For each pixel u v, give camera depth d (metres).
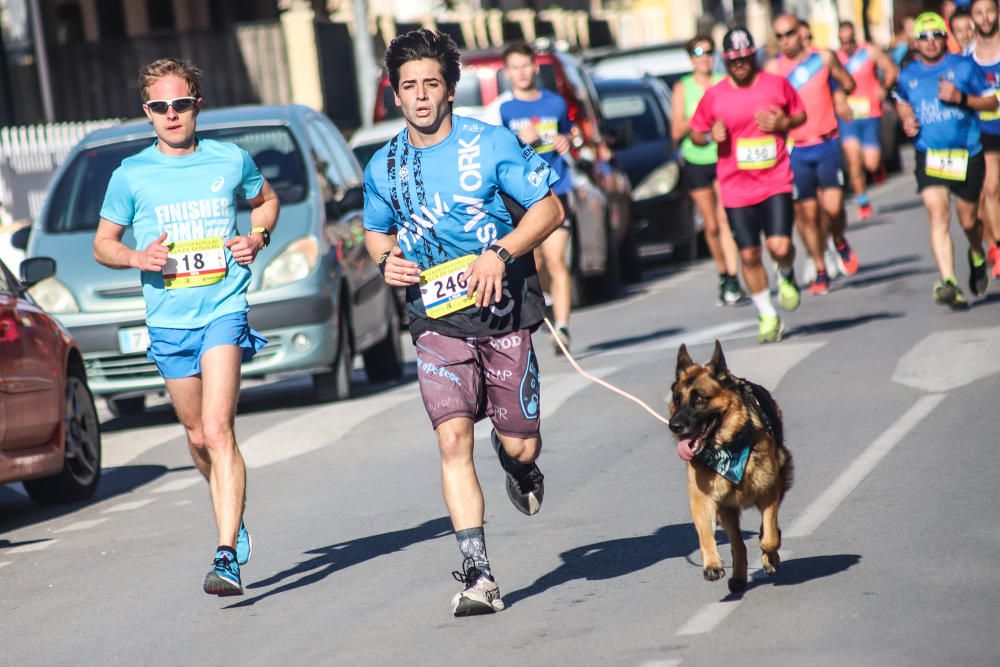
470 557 14.08
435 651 12.93
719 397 13.63
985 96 28.75
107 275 28.06
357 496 20.50
